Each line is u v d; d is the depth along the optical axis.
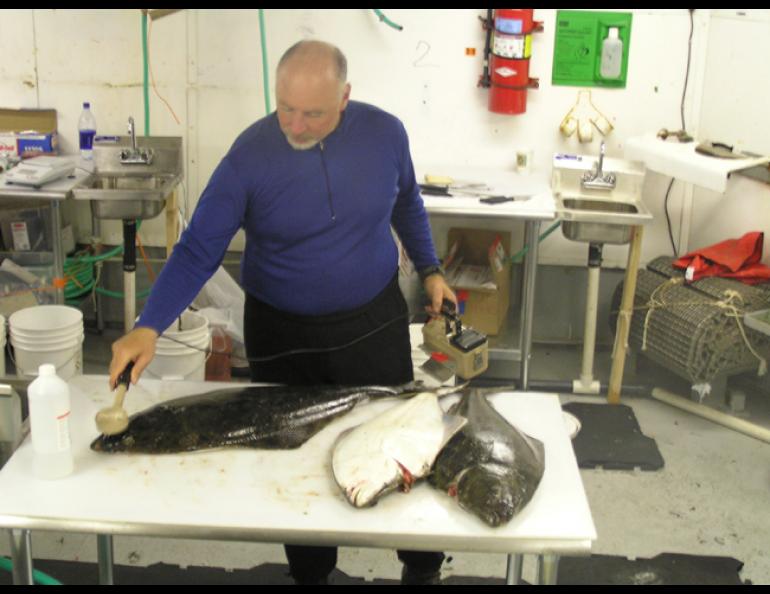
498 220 4.39
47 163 3.70
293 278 2.32
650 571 2.83
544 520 1.80
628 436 3.62
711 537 3.03
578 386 3.97
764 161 3.62
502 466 1.87
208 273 2.19
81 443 2.00
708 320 3.58
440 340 2.75
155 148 3.85
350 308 2.38
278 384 2.31
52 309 3.29
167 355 3.23
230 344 3.82
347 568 2.82
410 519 1.80
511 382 4.11
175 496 1.83
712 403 3.92
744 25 3.87
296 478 1.91
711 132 4.15
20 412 2.08
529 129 4.27
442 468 1.88
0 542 2.85
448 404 2.18
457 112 4.27
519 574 2.18
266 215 2.23
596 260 3.78
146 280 4.53
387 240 2.42
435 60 4.19
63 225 4.36
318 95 1.98
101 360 4.21
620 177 3.83
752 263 3.87
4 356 3.20
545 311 4.50
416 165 4.29
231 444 1.99
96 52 4.23
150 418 2.01
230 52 4.20
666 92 4.20
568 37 4.11
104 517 1.77
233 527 1.76
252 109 4.29
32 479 1.87
